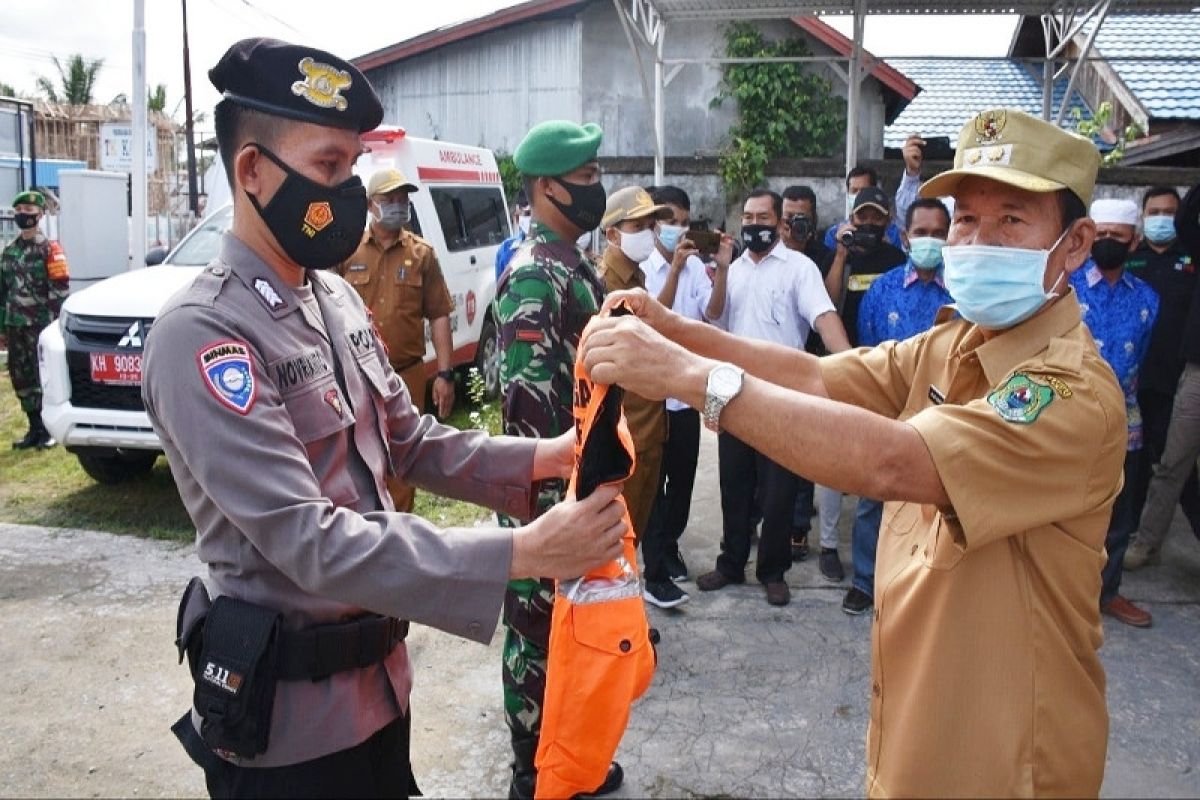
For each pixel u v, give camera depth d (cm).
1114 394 146
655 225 410
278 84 151
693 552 484
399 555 140
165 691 347
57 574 451
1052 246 151
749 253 440
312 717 153
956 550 148
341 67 156
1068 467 140
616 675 156
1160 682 356
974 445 137
